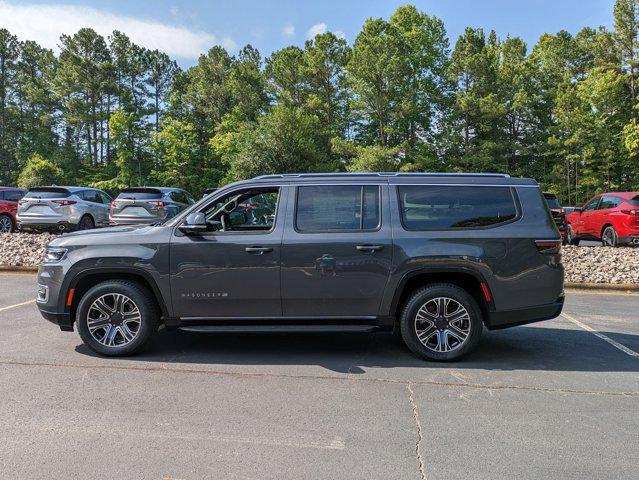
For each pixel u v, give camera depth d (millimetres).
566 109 49656
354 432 3529
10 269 11148
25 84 73125
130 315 5184
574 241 18141
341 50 55031
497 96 48344
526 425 3676
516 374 4844
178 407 3938
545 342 6035
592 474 2984
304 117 46844
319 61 52750
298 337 6156
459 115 49750
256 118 54875
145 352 5418
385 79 45250
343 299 5129
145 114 63031
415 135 52344
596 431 3584
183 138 56031
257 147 45906
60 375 4633
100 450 3227
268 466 3049
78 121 66375
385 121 48312
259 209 5344
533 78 57438
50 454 3166
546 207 5324
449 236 5125
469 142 51625
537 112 55188
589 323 7051
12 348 5461
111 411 3842
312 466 3053
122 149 58156
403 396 4227
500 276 5117
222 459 3129
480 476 2953
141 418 3723
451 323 5148
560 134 51688
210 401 4066
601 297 9078
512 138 54250
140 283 5273
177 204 15922
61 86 65125
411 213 5223
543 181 53688
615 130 49594
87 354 5289
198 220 5027
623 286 9664
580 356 5461
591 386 4527
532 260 5156
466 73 48844
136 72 68875
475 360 5285
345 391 4332
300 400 4113
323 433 3508
